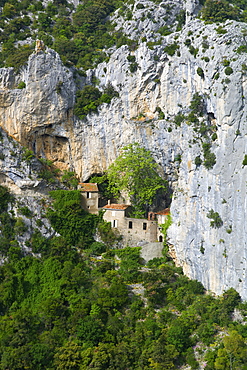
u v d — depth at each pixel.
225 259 132.25
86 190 158.88
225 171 135.75
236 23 152.75
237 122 137.25
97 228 155.25
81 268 141.88
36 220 151.38
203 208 140.00
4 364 117.62
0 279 137.38
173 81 160.12
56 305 129.12
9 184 159.00
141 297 133.88
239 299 127.31
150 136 159.25
